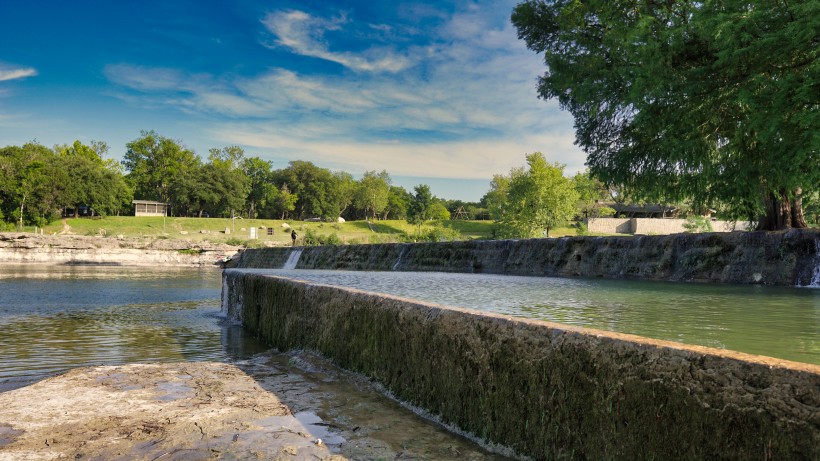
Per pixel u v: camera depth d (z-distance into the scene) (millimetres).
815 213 22656
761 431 1979
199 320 11578
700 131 13344
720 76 11742
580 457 2816
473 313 3807
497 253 16047
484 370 3604
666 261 11539
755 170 12625
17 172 67562
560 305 6426
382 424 4008
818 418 1812
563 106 17656
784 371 1949
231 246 54281
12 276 27391
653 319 5098
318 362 6219
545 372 3084
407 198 137750
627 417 2549
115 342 8492
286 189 110438
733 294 7668
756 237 10172
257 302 9625
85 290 19516
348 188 116000
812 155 10297
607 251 12898
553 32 18328
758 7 10109
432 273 15422
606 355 2691
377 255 21562
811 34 9258
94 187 77562
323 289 6637
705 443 2180
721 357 2182
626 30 13469
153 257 50344
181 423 4086
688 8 11922
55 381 5551
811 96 9562
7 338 8773
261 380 5539
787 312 5586
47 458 3404
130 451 3506
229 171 102688
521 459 3221
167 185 100750
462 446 3529
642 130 13906
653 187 15695
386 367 4941
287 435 3787
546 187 52875
